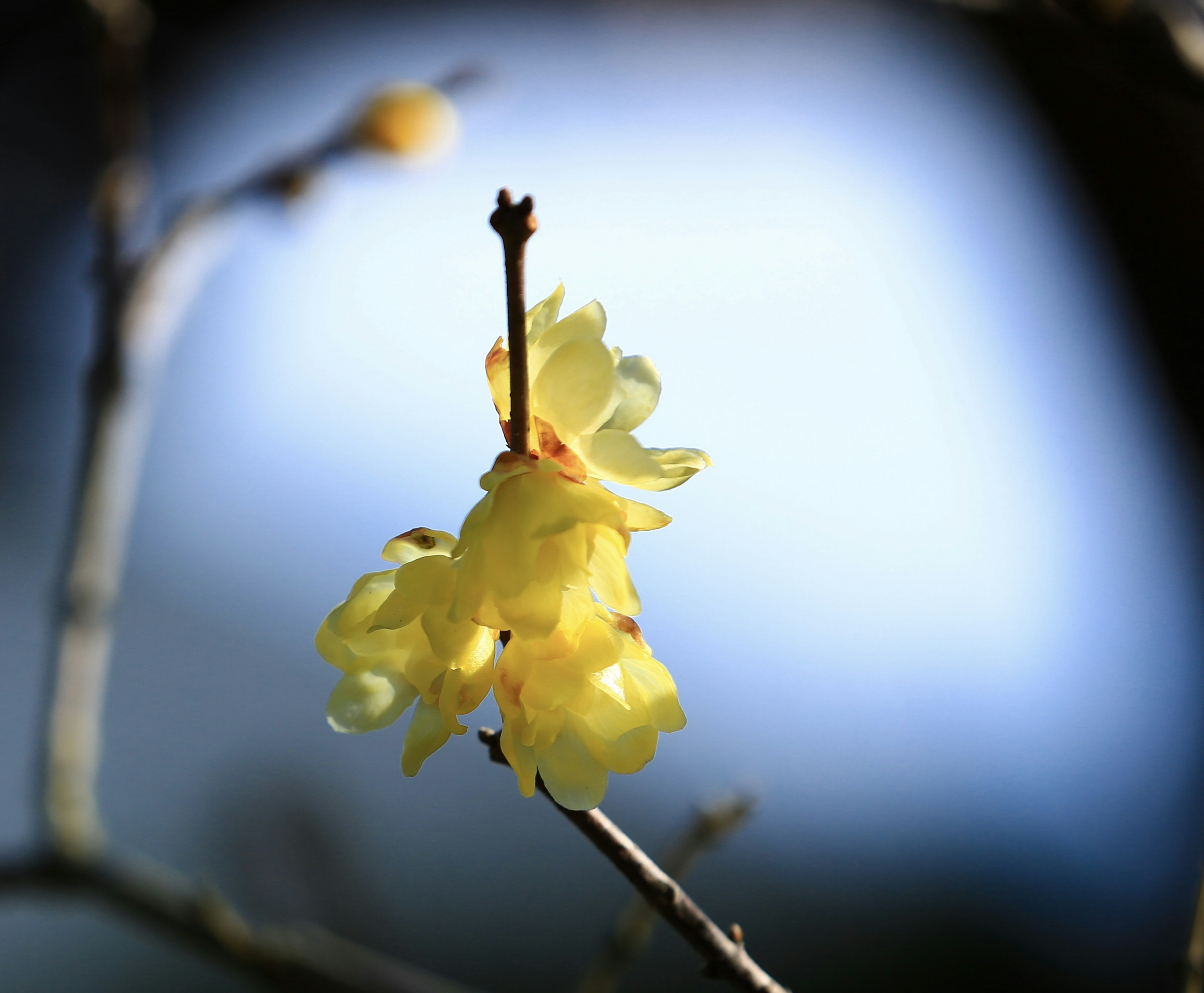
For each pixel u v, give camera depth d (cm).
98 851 75
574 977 135
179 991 134
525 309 49
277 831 99
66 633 79
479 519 49
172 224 88
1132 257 118
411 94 92
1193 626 121
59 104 234
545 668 50
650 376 50
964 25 71
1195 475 119
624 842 50
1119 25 58
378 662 51
